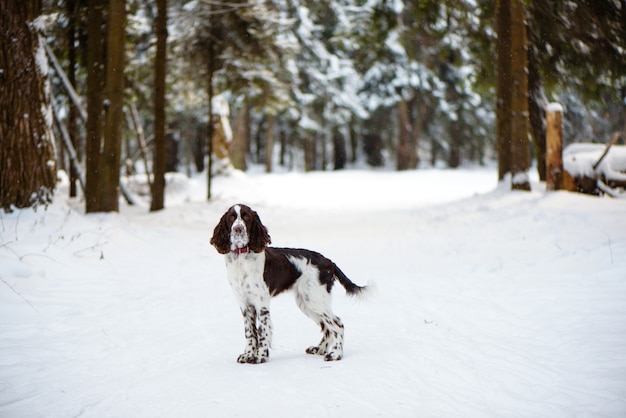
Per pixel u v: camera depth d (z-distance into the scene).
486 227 12.29
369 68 39.28
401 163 42.28
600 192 14.61
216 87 26.28
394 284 8.73
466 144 45.66
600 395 4.20
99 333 6.28
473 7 17.84
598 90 18.34
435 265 9.95
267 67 24.75
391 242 12.45
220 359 5.50
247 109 37.56
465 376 4.79
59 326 6.46
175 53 21.38
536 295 7.30
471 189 29.84
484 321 6.50
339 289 8.62
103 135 13.61
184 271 9.78
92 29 13.60
